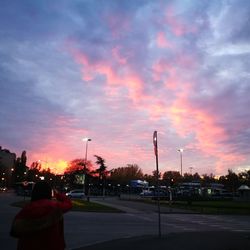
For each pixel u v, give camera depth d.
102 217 32.22
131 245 15.15
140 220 30.86
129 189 149.00
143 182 145.62
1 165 162.75
